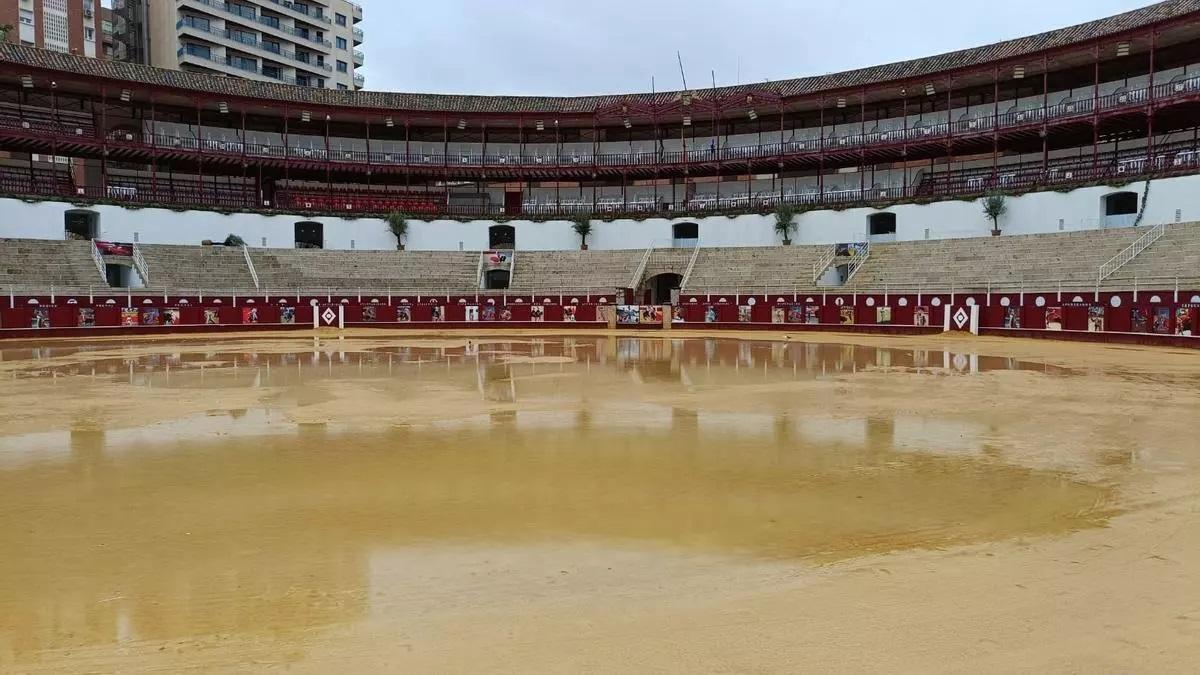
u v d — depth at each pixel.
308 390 20.28
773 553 7.80
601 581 7.08
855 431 14.25
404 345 38.56
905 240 59.12
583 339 43.94
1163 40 51.91
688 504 9.55
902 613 6.29
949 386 20.97
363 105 68.06
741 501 9.68
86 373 24.77
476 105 70.81
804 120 70.06
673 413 16.38
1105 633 5.88
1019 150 61.91
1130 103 51.56
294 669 5.44
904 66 62.66
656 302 66.31
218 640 5.91
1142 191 49.22
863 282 53.00
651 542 8.16
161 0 104.56
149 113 66.94
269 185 71.81
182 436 13.83
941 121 64.19
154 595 6.77
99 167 66.88
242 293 54.12
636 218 67.81
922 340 41.88
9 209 55.44
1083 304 40.44
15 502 9.63
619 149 74.12
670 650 5.69
